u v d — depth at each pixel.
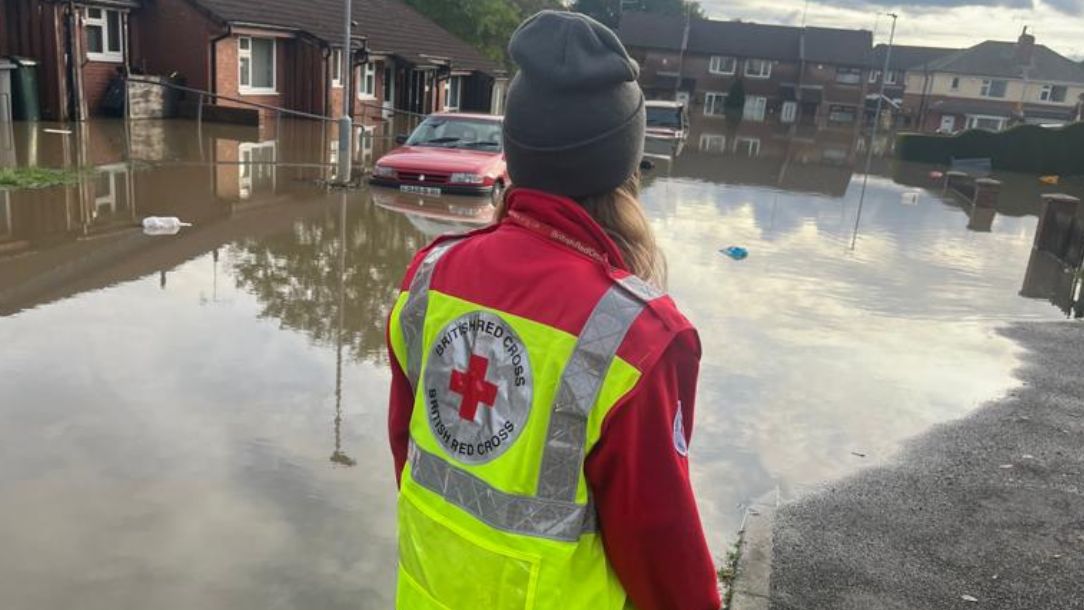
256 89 23.95
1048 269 11.69
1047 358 7.51
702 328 7.44
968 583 3.86
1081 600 3.78
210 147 16.61
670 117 28.70
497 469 1.29
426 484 1.39
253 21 22.62
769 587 3.67
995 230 15.20
